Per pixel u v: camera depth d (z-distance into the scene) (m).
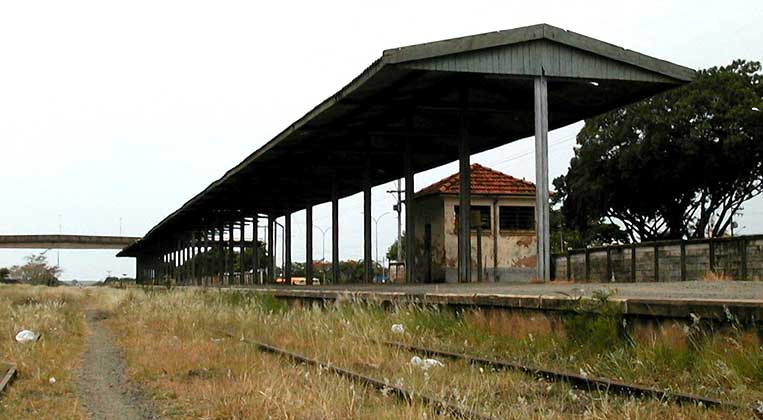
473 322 13.95
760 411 7.03
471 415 7.20
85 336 19.72
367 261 34.62
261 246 68.62
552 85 23.84
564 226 51.84
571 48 22.48
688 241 21.36
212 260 66.75
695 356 9.33
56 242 112.88
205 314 22.23
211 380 10.71
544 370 9.53
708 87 41.00
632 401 7.56
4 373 11.42
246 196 49.41
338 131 29.47
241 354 12.94
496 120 28.67
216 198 50.53
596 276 25.56
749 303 8.97
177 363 12.35
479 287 20.59
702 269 20.83
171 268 85.81
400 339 13.85
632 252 23.62
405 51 20.50
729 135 39.66
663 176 42.53
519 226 39.22
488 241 38.62
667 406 7.45
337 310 18.17
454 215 38.81
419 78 22.75
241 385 9.67
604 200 45.31
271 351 13.46
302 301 23.47
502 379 9.46
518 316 13.04
